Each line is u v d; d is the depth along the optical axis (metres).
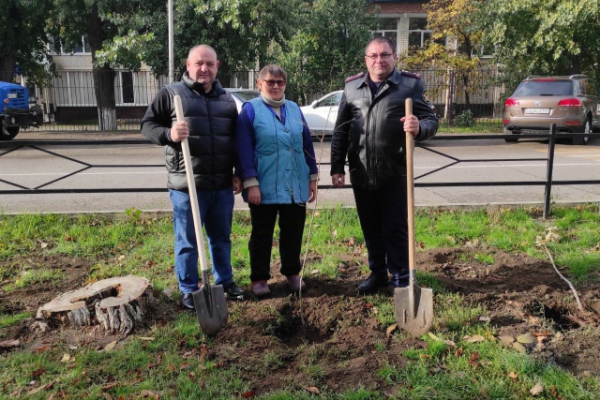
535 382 2.86
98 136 17.36
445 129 18.56
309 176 4.14
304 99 22.00
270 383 2.93
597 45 16.27
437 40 24.11
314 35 21.50
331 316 3.71
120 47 16.80
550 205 6.48
